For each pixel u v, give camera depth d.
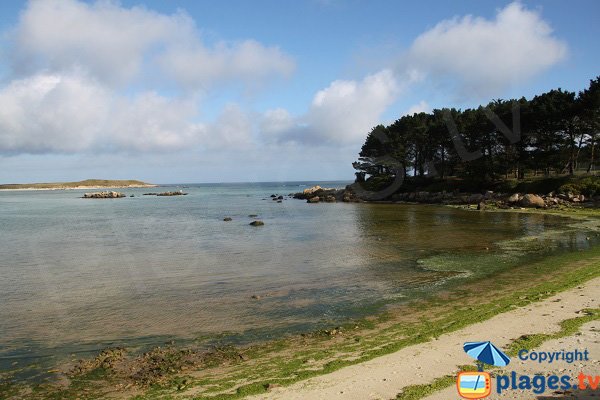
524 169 72.62
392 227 42.78
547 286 17.45
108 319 15.01
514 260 23.84
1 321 14.91
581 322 12.51
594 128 63.03
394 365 10.29
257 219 55.91
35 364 11.34
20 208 88.00
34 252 30.94
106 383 10.15
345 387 9.23
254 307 16.14
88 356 11.83
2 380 10.42
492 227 40.47
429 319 14.06
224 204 94.56
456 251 27.36
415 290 18.06
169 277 21.70
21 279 21.80
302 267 23.53
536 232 35.81
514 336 11.77
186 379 10.17
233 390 9.44
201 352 11.91
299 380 9.73
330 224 47.50
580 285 17.14
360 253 27.61
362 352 11.38
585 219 45.53
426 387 8.98
